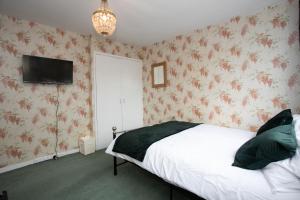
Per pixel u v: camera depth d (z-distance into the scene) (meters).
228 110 2.73
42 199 1.79
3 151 2.41
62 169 2.48
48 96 2.81
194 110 3.16
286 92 2.20
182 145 1.69
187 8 2.29
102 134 3.38
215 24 2.79
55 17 2.50
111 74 3.50
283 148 1.06
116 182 2.12
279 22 2.21
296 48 2.11
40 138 2.75
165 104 3.65
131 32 3.13
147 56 3.97
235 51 2.61
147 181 2.14
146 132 2.20
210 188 1.20
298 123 1.35
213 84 2.88
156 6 2.22
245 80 2.53
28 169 2.48
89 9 2.27
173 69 3.45
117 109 3.61
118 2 2.10
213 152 1.50
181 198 1.80
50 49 2.81
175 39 3.38
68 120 3.07
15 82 2.48
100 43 3.39
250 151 1.24
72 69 2.99
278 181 1.03
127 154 1.91
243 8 2.32
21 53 2.52
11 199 1.79
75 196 1.84
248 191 1.06
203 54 2.97
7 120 2.43
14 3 2.11
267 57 2.33
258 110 2.44
